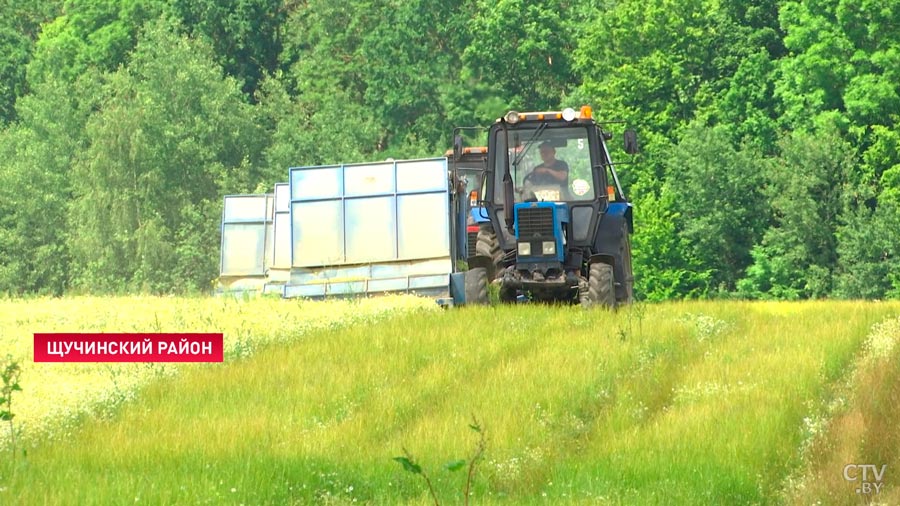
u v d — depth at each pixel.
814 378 63.06
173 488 45.19
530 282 91.25
